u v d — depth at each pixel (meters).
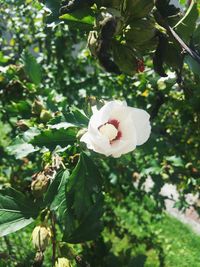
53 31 0.63
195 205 0.65
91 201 0.28
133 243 0.83
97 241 0.46
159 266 0.81
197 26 0.27
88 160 0.28
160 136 0.58
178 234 1.01
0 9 0.62
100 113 0.24
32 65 0.46
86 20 0.25
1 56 0.54
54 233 0.29
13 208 0.29
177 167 0.56
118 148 0.23
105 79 0.62
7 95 0.50
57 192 0.28
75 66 0.68
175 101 0.47
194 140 0.58
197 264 0.92
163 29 0.26
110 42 0.24
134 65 0.25
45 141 0.29
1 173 0.60
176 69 0.27
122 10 0.24
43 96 0.46
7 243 0.56
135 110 0.24
